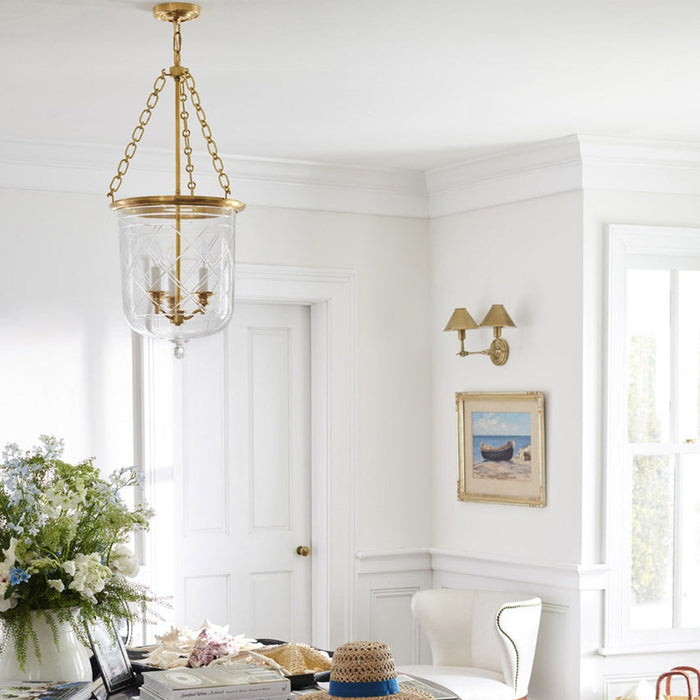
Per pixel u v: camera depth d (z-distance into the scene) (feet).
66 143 17.08
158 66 13.21
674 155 17.58
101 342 17.56
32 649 10.36
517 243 18.29
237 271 18.44
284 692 10.12
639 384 17.88
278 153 18.02
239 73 13.52
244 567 19.12
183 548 18.61
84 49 12.53
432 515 19.97
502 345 18.34
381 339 19.66
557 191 17.58
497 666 17.19
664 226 17.75
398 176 19.47
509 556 18.26
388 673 9.49
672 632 17.84
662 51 12.71
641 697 16.47
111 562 10.70
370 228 19.60
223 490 18.98
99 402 17.53
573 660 17.13
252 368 19.30
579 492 17.20
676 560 18.02
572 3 11.14
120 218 10.52
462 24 11.75
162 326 10.41
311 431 19.71
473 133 16.75
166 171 18.04
